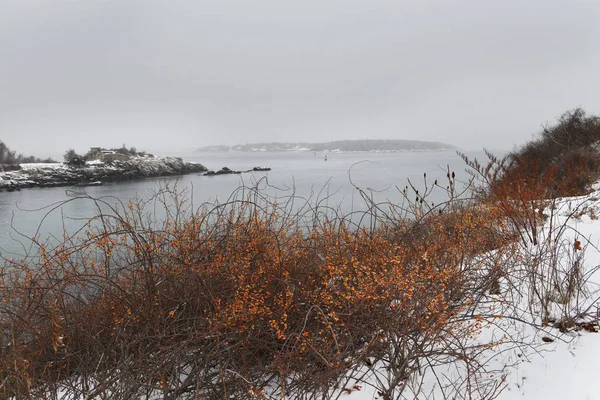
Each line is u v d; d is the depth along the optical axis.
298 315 2.82
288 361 2.38
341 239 3.77
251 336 2.62
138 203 4.21
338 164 88.00
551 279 3.34
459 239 3.76
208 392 2.44
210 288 2.87
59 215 18.83
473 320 2.96
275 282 3.02
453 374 2.55
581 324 2.91
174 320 2.74
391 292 2.59
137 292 3.05
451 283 2.96
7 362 2.36
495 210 4.71
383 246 3.41
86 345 2.73
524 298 3.44
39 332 2.76
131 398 2.36
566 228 5.08
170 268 3.04
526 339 2.83
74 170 51.62
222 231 3.48
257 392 2.22
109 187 41.66
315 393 2.30
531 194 5.38
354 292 2.65
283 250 3.38
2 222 17.31
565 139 19.77
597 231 4.88
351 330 2.65
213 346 2.62
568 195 7.87
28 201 31.22
